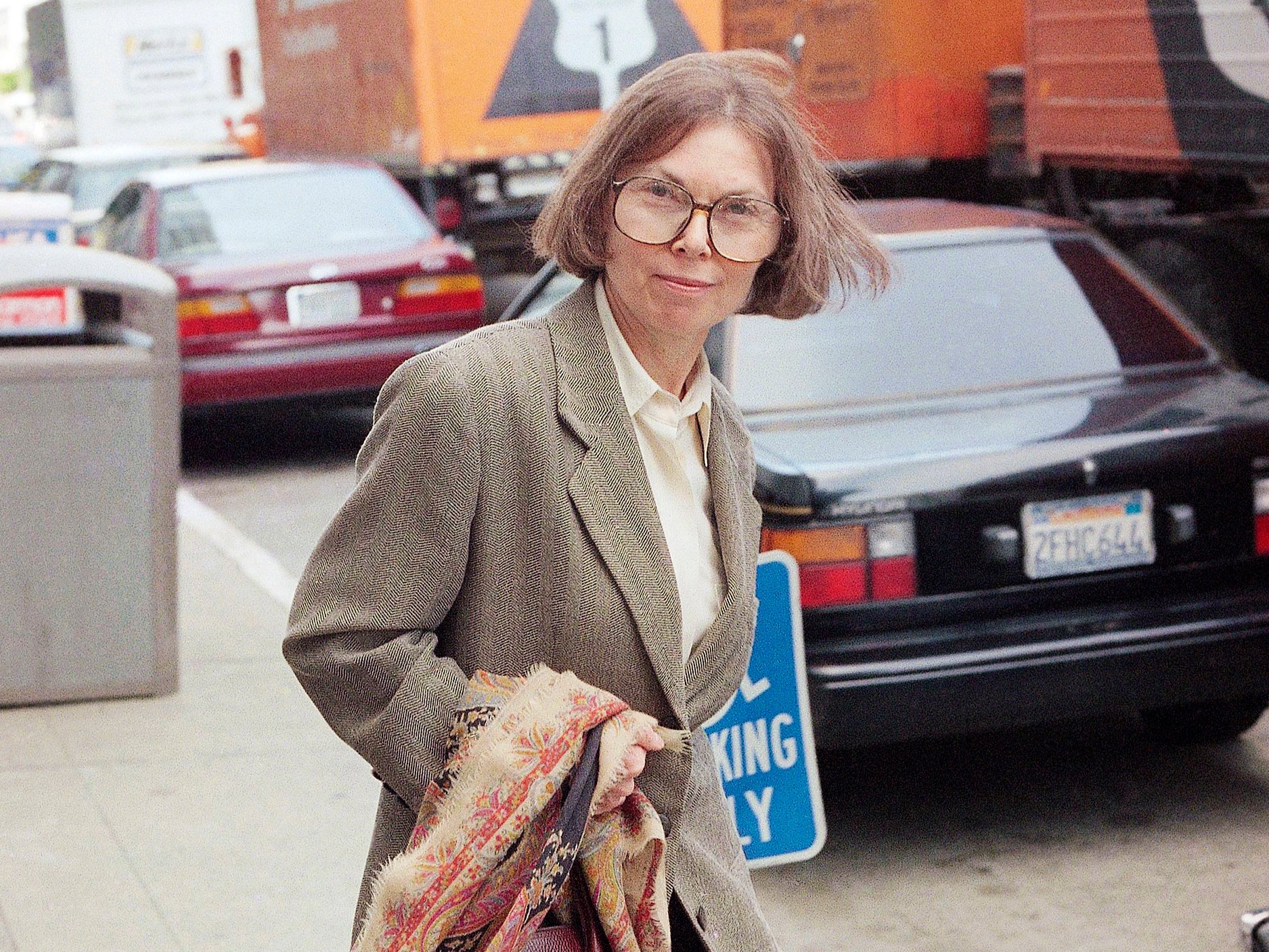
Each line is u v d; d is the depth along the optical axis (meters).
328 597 1.95
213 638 6.34
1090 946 3.99
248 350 9.54
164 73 22.27
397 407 1.94
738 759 3.67
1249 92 7.86
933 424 4.62
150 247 10.02
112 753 5.12
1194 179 9.07
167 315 5.42
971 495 4.29
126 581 5.55
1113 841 4.59
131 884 4.20
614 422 1.99
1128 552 4.43
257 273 9.55
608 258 2.04
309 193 10.47
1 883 4.20
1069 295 5.24
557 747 1.85
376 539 1.93
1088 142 9.10
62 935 3.92
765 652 3.70
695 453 2.13
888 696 4.22
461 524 1.92
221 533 8.17
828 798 5.02
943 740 5.43
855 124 12.33
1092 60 8.99
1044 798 4.94
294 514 8.87
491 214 13.57
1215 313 8.83
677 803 2.03
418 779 1.89
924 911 4.22
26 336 5.99
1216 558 4.51
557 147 13.43
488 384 1.94
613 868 1.94
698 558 2.09
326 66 15.66
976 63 12.23
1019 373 4.95
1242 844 4.54
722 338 4.98
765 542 4.29
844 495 4.23
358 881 4.23
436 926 1.82
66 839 4.47
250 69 22.22
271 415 12.36
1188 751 5.26
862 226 2.21
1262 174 7.98
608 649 1.96
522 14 13.20
